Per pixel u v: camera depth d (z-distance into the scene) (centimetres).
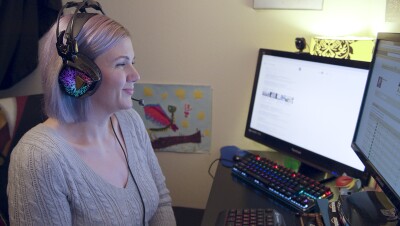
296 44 130
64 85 79
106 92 84
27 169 76
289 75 123
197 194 169
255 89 136
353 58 113
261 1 133
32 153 78
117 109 88
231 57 144
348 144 107
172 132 160
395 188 73
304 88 118
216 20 140
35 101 126
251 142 154
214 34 142
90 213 83
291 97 123
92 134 92
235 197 109
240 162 126
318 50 121
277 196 107
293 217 97
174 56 149
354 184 106
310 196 103
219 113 153
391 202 76
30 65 149
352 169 106
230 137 156
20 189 76
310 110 117
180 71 151
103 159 93
